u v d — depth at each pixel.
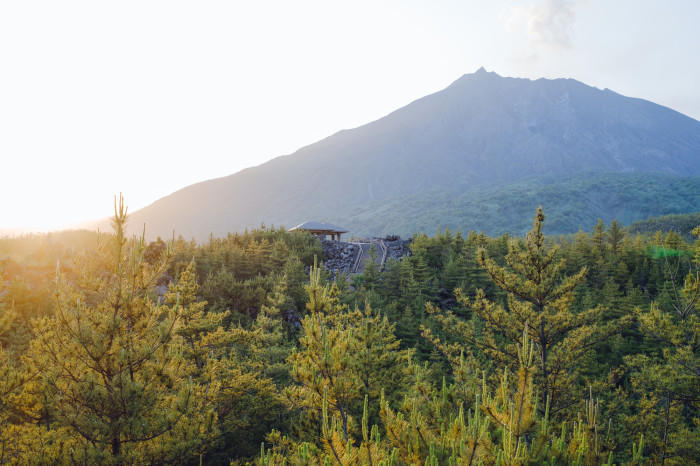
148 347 9.45
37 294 26.11
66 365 9.27
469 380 10.29
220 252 51.75
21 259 32.69
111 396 8.95
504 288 18.20
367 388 13.76
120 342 9.23
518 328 17.30
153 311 10.45
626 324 17.23
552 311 17.83
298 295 42.00
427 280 54.34
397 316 41.62
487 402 5.66
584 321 17.41
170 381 9.72
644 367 18.05
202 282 43.47
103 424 8.76
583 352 17.34
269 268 53.28
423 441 6.52
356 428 10.35
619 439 14.85
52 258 34.31
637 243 74.88
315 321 10.45
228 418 15.42
